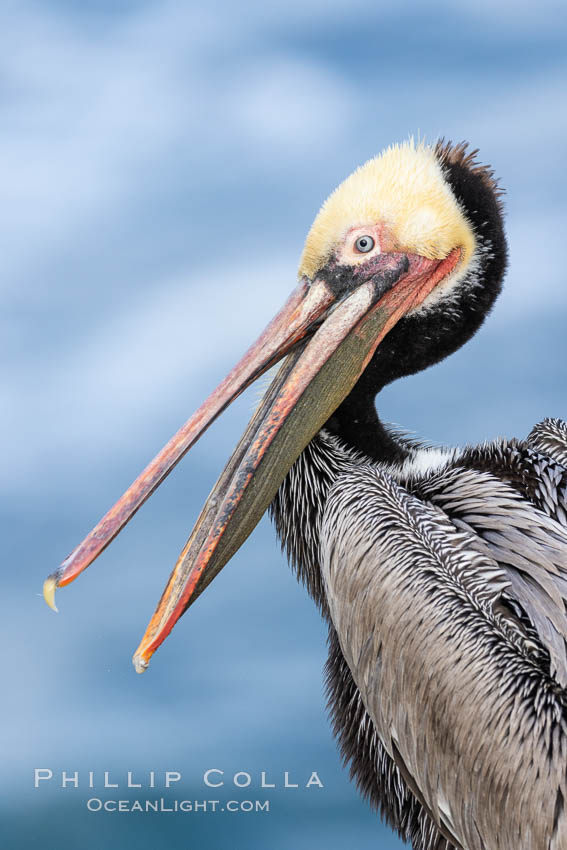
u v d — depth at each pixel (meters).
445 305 10.75
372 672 9.48
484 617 9.14
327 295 10.58
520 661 8.94
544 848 8.55
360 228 10.54
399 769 9.61
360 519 9.74
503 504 9.75
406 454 11.01
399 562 9.46
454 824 9.16
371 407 10.81
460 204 10.70
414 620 9.27
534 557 9.31
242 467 10.12
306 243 10.77
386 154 10.84
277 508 10.82
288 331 10.50
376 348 10.78
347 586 9.66
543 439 11.37
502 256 10.90
